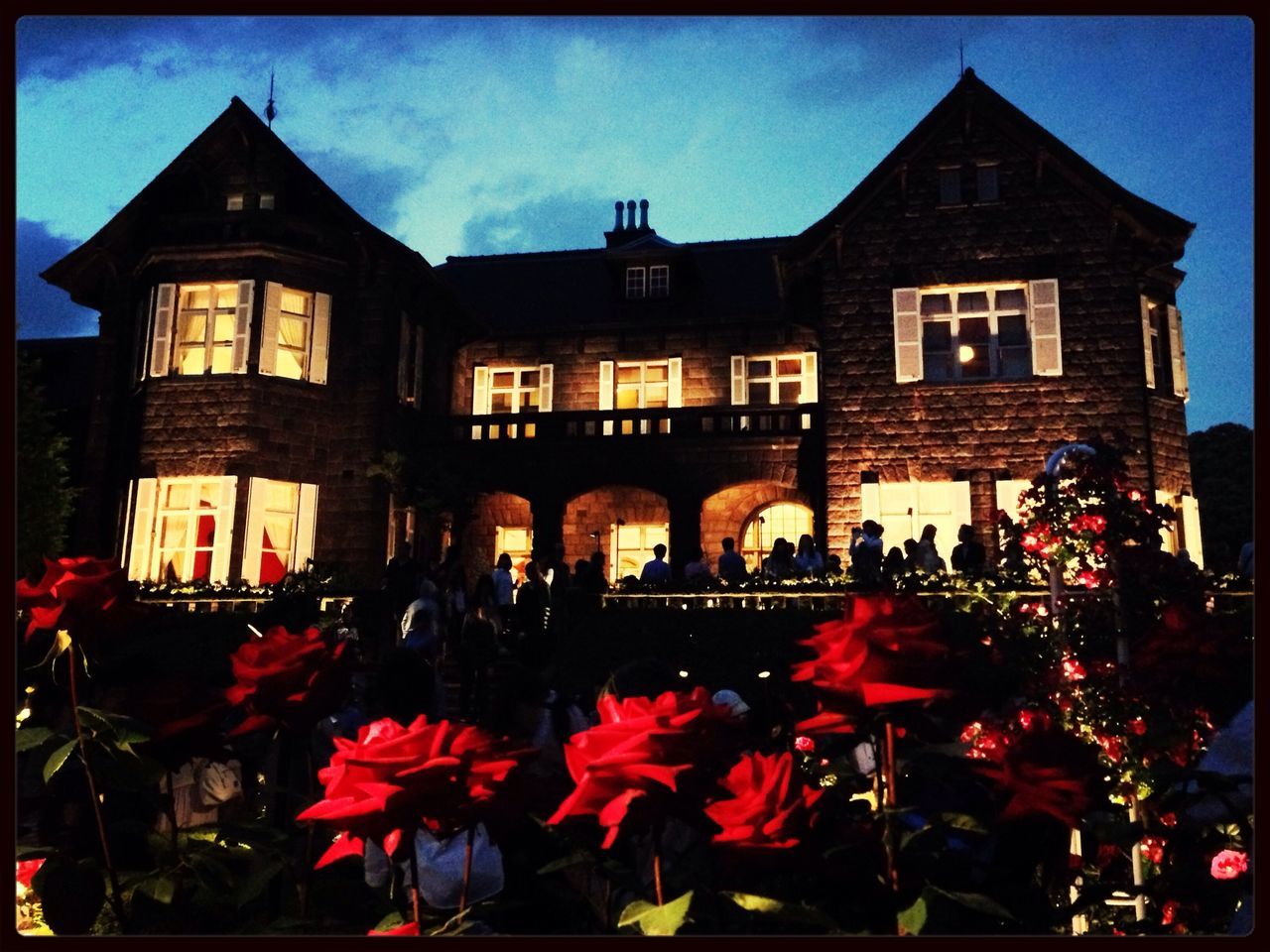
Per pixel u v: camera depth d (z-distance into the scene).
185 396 19.20
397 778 1.44
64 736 1.81
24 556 17.64
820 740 2.14
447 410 24.06
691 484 20.64
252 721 1.97
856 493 17.95
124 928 1.78
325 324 20.17
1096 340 17.80
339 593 15.08
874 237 18.94
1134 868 2.92
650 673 2.93
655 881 1.55
